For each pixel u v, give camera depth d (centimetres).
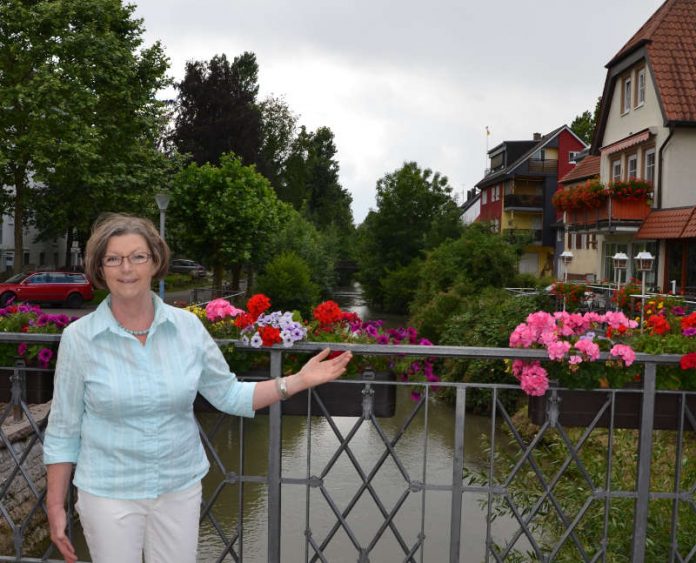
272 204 3212
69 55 2531
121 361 224
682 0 2327
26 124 2533
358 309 4634
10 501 854
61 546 233
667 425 333
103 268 223
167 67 2775
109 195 2659
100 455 227
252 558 845
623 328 352
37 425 350
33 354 344
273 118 6644
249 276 3941
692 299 1670
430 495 1016
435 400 1733
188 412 238
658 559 480
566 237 3519
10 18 2450
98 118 2606
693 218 1928
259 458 1152
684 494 331
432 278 3048
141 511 231
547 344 316
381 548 861
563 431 332
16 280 2683
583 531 546
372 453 1222
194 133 4697
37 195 2852
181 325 236
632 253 2370
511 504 334
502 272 2916
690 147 2112
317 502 1010
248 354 340
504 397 1574
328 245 5250
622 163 2464
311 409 335
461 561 804
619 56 2433
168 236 2917
